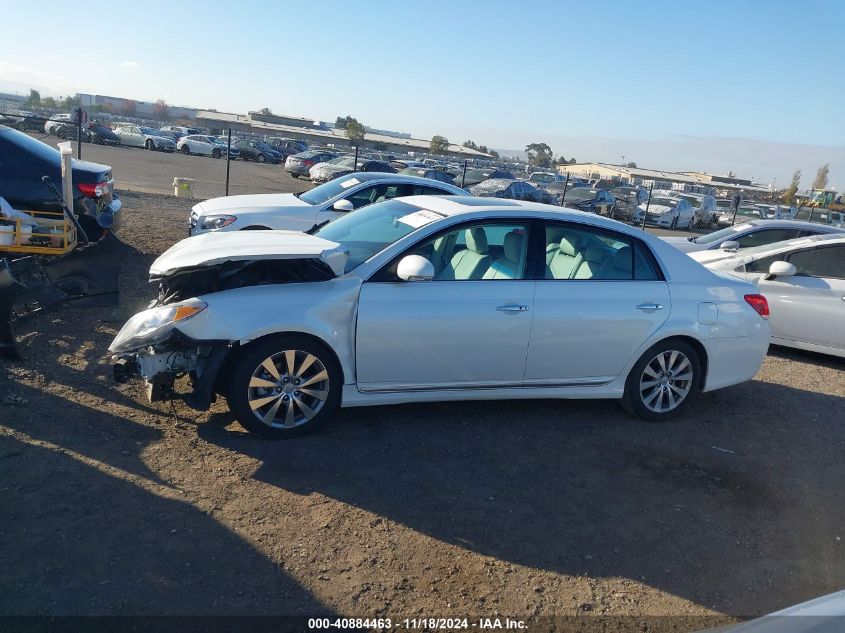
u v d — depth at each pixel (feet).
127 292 23.82
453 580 9.93
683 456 14.98
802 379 21.97
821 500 13.55
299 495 11.80
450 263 14.75
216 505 11.23
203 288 14.28
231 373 13.29
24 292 16.11
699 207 101.81
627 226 16.34
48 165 25.71
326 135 270.67
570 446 14.89
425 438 14.57
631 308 15.58
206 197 62.75
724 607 9.90
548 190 101.71
